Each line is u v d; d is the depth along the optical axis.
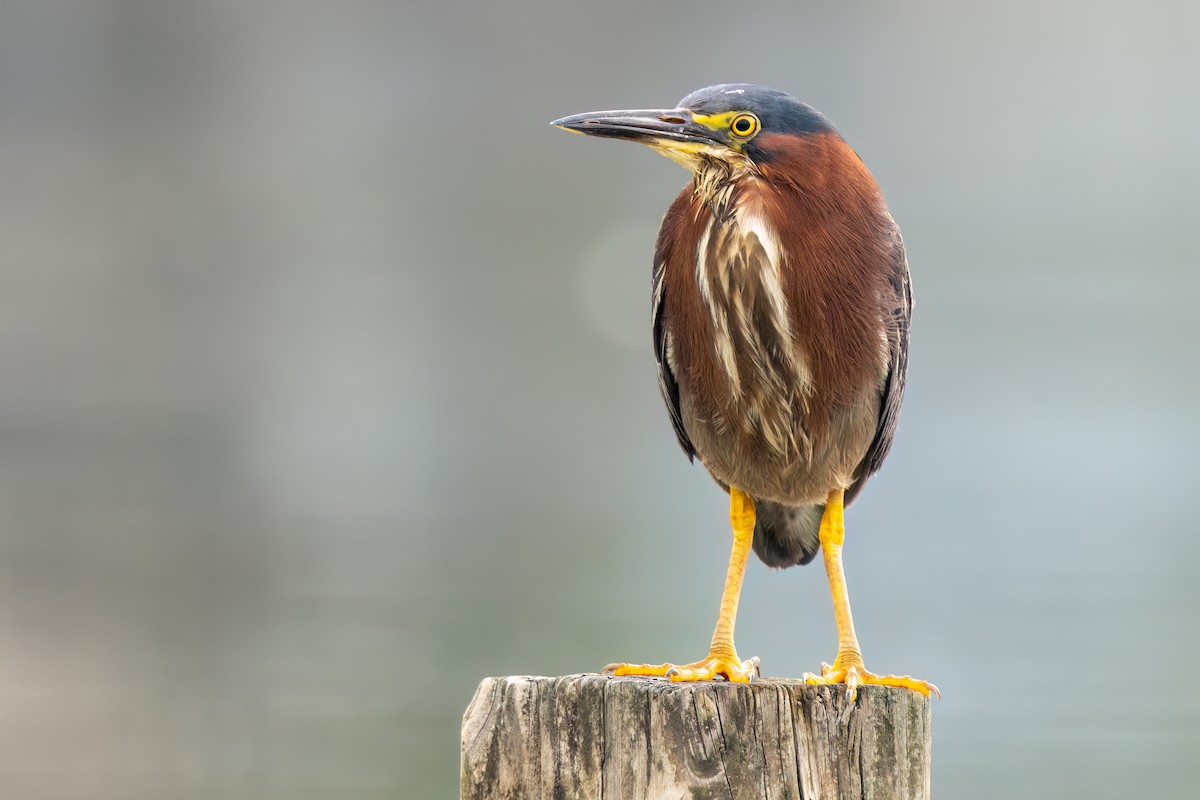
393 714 14.77
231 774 13.03
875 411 6.27
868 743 4.82
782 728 4.77
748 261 5.93
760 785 4.73
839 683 5.49
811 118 6.00
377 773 13.12
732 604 6.24
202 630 18.03
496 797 4.76
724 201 6.00
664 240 6.34
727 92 6.02
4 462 27.70
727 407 6.19
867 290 6.02
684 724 4.73
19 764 13.34
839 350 6.00
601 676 5.02
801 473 6.28
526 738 4.76
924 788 4.88
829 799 4.78
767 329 5.97
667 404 6.68
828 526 6.36
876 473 6.78
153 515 24.77
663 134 5.99
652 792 4.70
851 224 5.97
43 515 24.58
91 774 13.29
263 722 14.47
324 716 14.77
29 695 15.65
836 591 6.21
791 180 5.93
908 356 6.46
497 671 15.85
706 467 6.55
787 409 6.10
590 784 4.72
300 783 12.97
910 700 4.88
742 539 6.49
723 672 5.85
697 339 6.12
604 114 6.06
